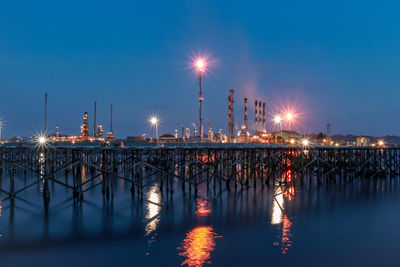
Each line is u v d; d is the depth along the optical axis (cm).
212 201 3616
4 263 2005
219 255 2114
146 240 2380
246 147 4528
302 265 1983
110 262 2016
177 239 2394
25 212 3100
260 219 2906
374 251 2198
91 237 2439
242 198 3769
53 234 2505
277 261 2034
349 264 2005
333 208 3316
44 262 2017
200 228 2653
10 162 3466
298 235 2489
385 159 6072
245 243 2311
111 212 3125
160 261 2027
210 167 4166
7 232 2544
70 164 3622
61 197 3775
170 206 3372
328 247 2253
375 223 2805
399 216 3022
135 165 3781
